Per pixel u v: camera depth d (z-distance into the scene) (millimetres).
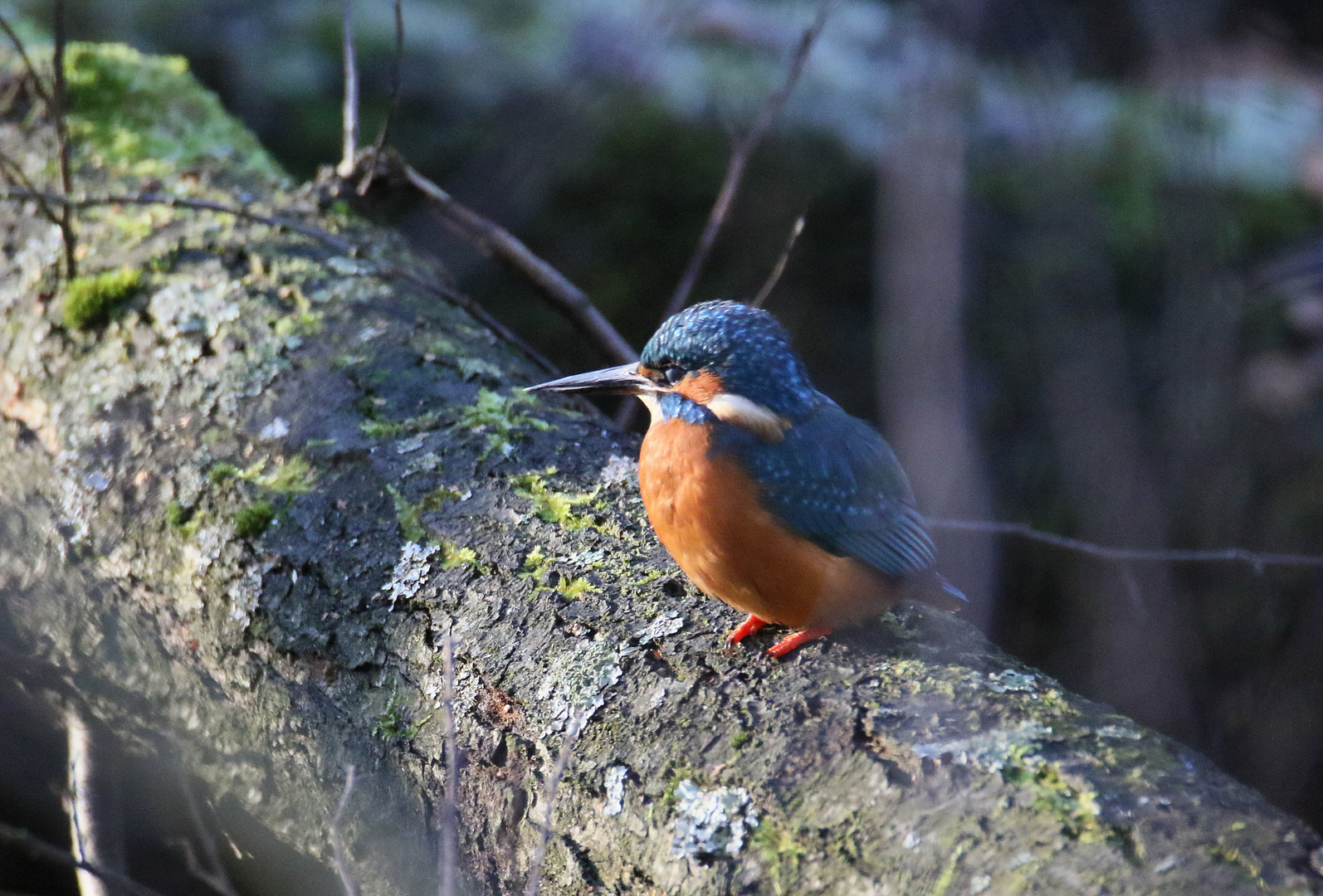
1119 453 10414
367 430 7520
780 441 6176
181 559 7129
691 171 15891
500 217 14766
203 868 9641
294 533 6891
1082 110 15492
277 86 16359
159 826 9508
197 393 7902
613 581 6371
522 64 16406
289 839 7211
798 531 6059
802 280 15828
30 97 10828
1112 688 11930
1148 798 4570
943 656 5801
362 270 9039
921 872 4496
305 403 7711
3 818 10336
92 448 7824
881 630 6234
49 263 9062
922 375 7641
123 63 11156
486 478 7191
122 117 10727
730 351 6363
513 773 5684
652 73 15945
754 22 17734
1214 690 12188
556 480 7223
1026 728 5016
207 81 16391
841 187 16016
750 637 6105
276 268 8859
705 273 15812
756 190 16078
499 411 7828
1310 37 18297
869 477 6363
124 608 7594
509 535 6711
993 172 14711
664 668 5762
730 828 4934
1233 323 11406
